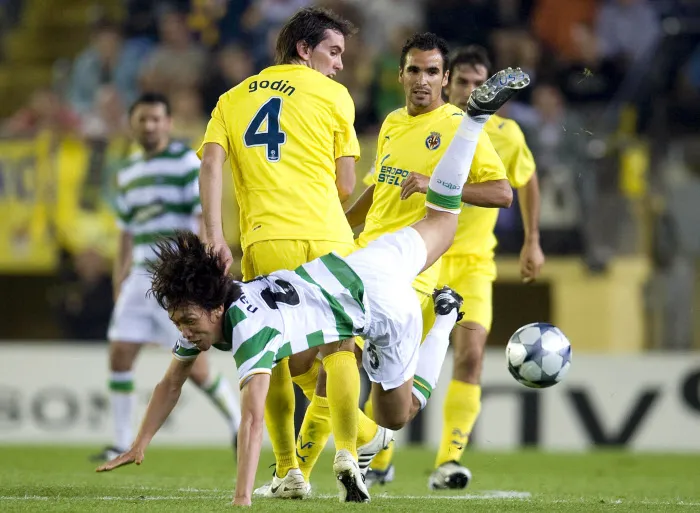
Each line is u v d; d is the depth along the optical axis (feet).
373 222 73.36
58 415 129.59
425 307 73.05
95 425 129.59
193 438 130.72
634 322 149.38
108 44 173.88
